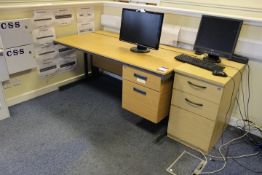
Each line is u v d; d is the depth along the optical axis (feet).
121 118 8.11
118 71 10.20
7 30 7.47
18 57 8.04
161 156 6.46
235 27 6.31
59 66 9.75
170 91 6.73
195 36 7.73
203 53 7.36
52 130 7.34
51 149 6.54
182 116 6.63
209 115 6.05
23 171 5.79
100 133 7.29
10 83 8.31
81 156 6.33
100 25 10.84
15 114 8.08
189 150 6.73
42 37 8.70
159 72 6.04
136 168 6.02
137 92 6.86
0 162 6.03
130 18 7.71
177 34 8.07
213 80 5.62
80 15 9.77
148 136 7.24
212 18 6.75
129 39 7.93
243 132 7.64
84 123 7.75
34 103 8.81
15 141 6.80
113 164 6.11
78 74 10.77
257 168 6.20
